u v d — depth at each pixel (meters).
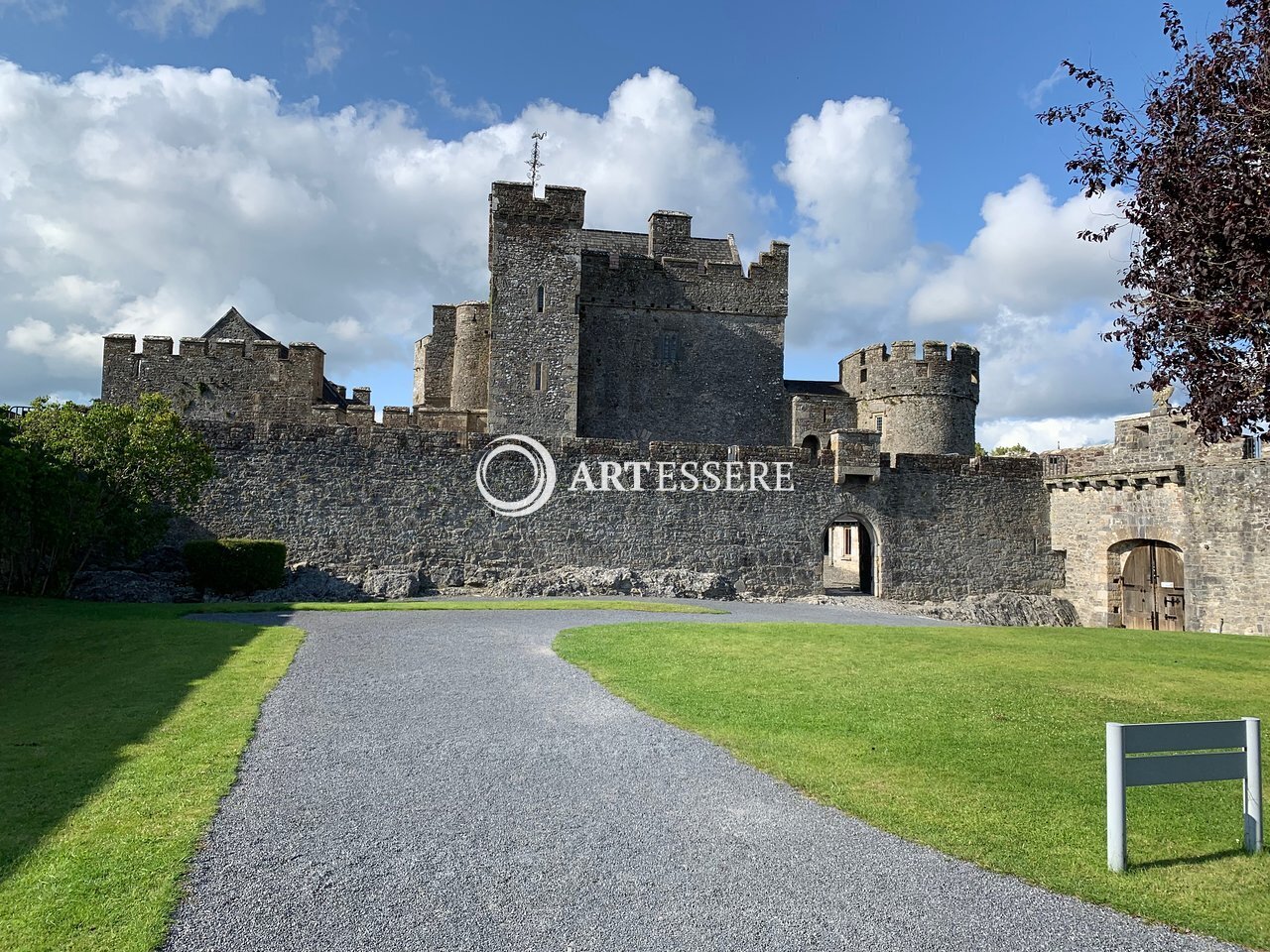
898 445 42.81
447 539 27.47
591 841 6.80
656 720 10.33
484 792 7.85
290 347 36.97
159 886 5.89
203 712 10.48
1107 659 14.55
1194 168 8.31
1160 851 6.75
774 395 42.50
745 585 29.45
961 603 30.00
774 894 5.95
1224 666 14.09
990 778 8.29
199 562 23.84
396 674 12.75
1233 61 8.20
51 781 7.93
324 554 26.59
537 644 15.49
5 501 20.14
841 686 12.06
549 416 36.31
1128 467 28.55
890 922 5.60
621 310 41.09
